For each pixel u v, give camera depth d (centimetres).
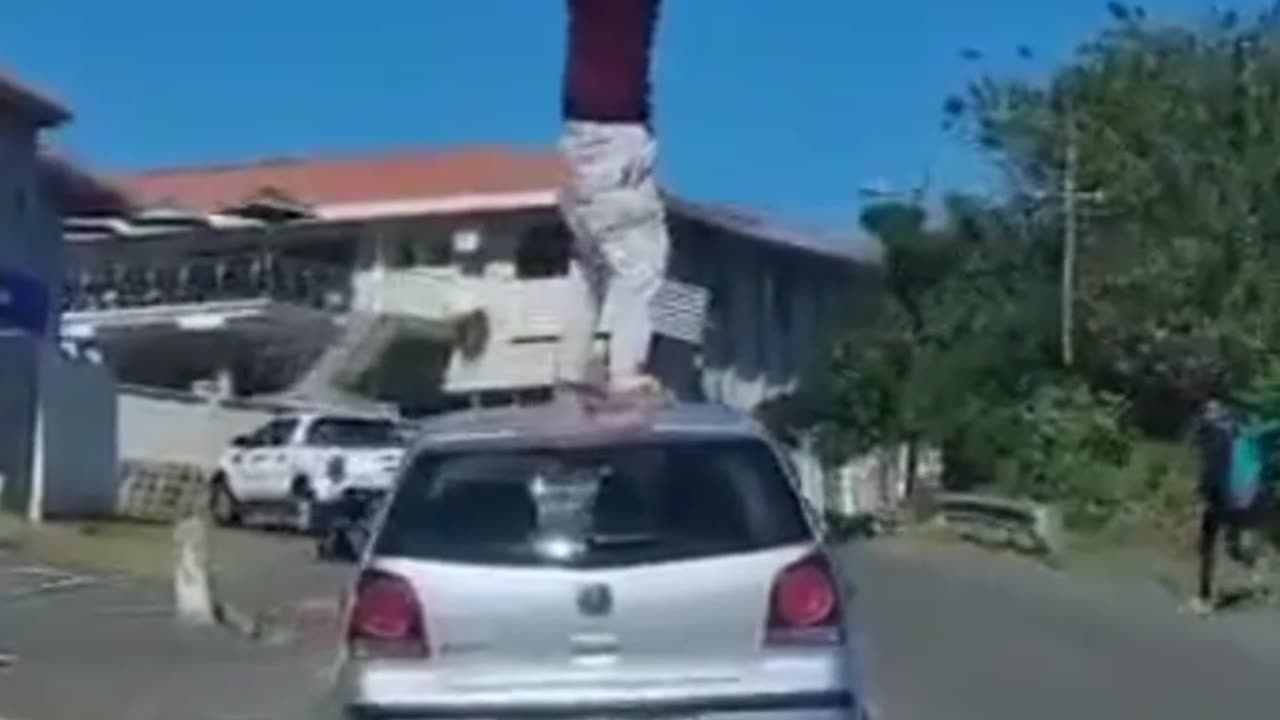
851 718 956
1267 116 4134
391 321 5109
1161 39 4422
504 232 5256
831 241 5950
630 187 1669
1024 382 4269
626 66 1650
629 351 1672
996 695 1652
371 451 3681
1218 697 1650
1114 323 3997
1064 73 4556
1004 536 3478
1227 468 2448
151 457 4175
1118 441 3766
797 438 4981
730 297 5694
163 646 1938
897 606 2333
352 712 961
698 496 970
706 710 944
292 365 5050
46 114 3606
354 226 5341
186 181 5919
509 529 967
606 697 944
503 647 953
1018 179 4694
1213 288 3853
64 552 2777
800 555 962
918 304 4831
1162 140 4184
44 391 3428
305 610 2234
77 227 4700
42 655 1858
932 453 4491
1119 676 1770
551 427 988
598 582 951
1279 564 2870
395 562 970
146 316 4959
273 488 3731
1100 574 2803
